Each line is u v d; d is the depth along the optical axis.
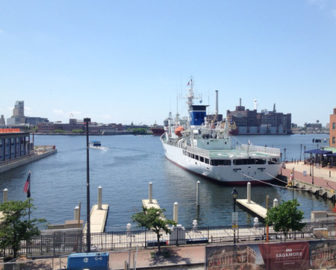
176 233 26.52
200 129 79.50
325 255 20.19
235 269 19.58
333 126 82.94
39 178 75.56
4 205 22.58
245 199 49.50
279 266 19.80
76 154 145.25
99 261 19.80
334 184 55.09
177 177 74.69
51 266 21.59
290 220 24.16
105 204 48.12
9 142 99.25
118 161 115.06
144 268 21.41
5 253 24.19
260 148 68.25
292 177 57.56
